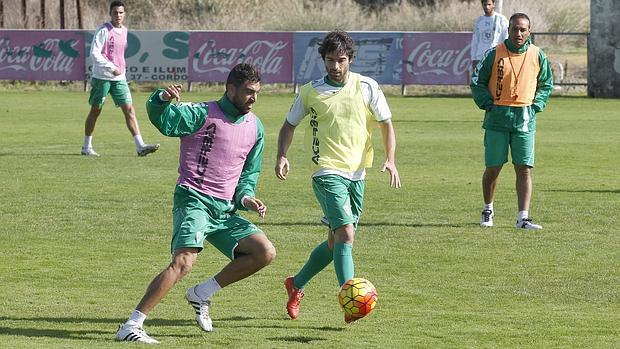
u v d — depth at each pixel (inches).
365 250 1206.3
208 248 1219.9
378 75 3518.7
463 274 1087.6
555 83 3577.8
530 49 1320.1
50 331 848.3
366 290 831.1
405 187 1684.3
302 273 909.2
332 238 903.7
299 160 2003.0
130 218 1395.2
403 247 1224.8
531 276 1079.0
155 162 1961.1
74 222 1364.4
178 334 846.5
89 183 1692.9
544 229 1336.1
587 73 3592.5
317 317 914.7
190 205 838.5
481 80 1330.0
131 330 815.1
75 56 3634.4
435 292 1010.7
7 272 1082.1
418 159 2036.2
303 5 4675.2
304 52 3550.7
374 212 1456.7
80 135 2416.3
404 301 973.2
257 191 1627.7
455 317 913.5
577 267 1120.8
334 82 918.4
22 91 3690.9
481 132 2509.8
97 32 1969.7
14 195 1568.7
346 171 904.3
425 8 4527.6
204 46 3575.3
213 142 839.7
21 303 949.8
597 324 891.4
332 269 1114.1
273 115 2923.2
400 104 3302.2
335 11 4441.4
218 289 853.2
